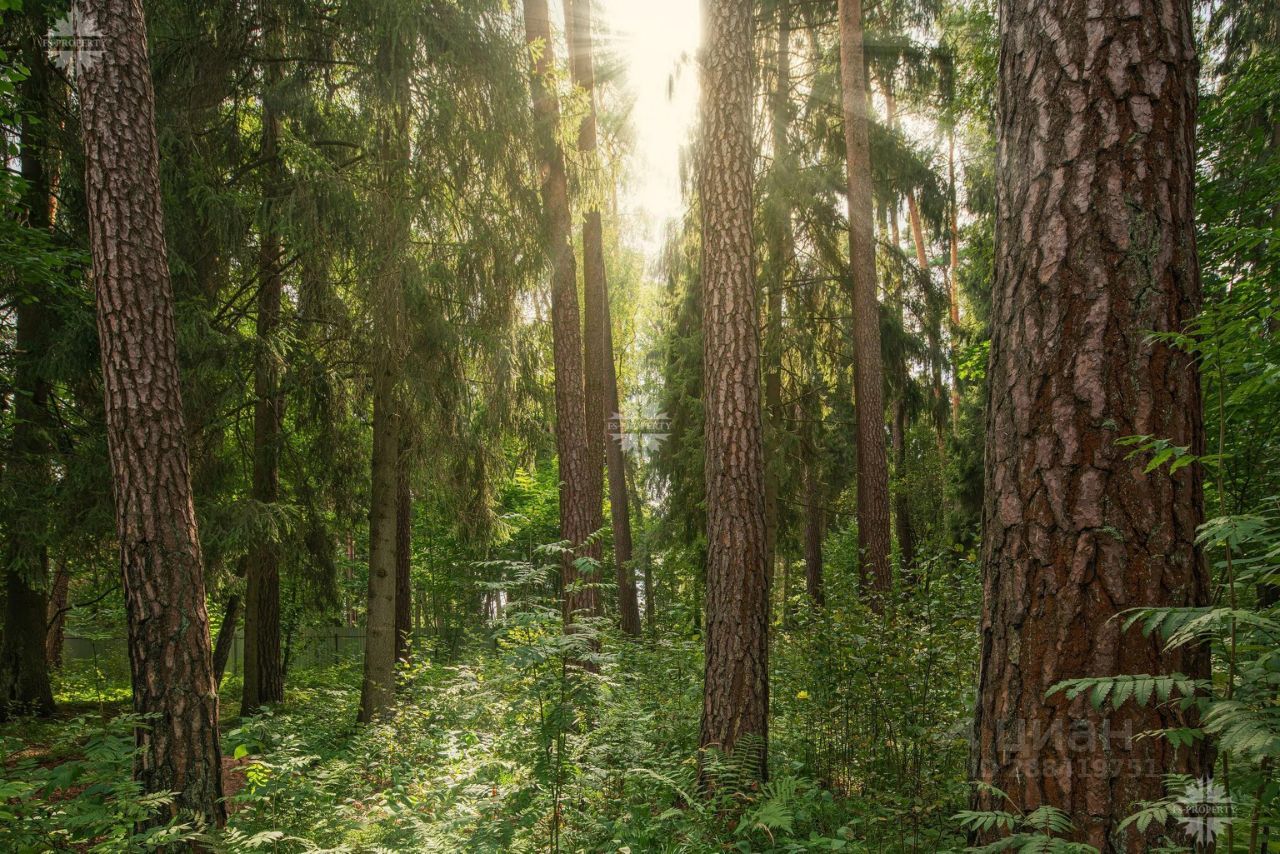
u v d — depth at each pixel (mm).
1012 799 1968
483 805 4309
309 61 9055
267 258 9617
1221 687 2400
